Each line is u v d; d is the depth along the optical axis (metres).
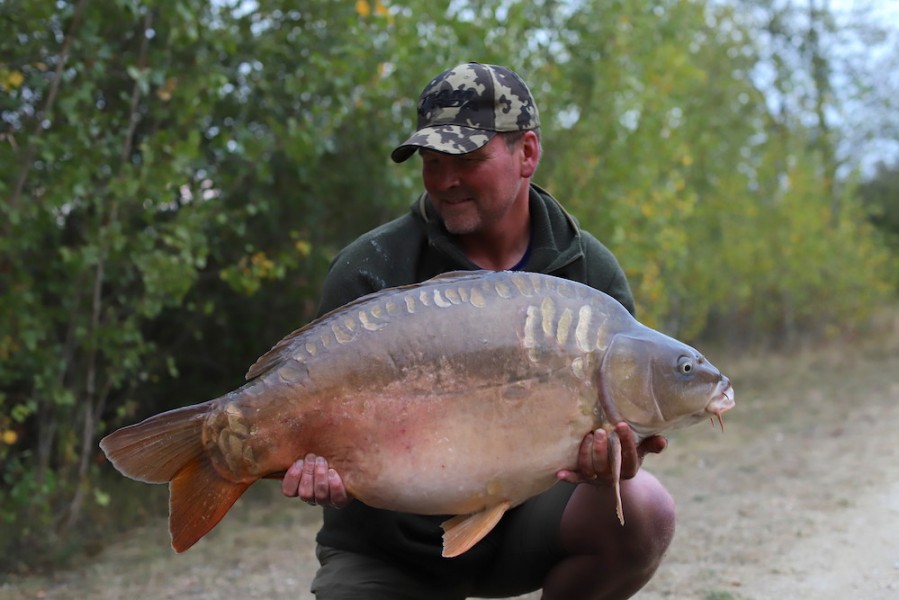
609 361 2.15
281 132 6.35
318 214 7.40
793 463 7.21
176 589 4.87
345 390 2.11
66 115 5.44
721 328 17.12
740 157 15.23
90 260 5.39
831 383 12.04
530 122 2.53
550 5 8.39
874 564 4.61
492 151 2.46
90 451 6.14
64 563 5.44
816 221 15.32
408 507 2.17
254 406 2.10
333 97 6.63
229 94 6.91
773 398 11.07
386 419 2.11
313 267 7.45
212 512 2.12
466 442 2.12
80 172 5.24
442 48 7.17
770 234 15.09
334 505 2.16
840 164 20.23
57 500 6.14
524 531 2.68
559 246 2.67
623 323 2.21
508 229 2.63
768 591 4.29
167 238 5.77
